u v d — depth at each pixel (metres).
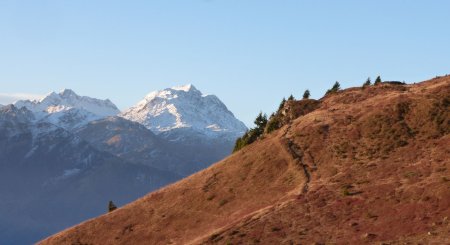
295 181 108.81
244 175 120.44
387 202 85.81
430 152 100.50
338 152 114.06
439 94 120.44
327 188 98.81
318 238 82.12
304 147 121.50
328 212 89.44
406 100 123.19
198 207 115.81
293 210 93.81
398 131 112.75
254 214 98.19
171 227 112.62
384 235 77.50
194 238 102.81
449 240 71.19
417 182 89.00
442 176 88.25
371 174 99.00
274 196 106.12
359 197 90.69
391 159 103.25
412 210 81.25
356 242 77.62
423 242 72.50
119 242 115.38
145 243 111.12
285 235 86.00
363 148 112.00
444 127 108.31
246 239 88.31
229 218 105.00
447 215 77.12
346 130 121.31
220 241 91.00
